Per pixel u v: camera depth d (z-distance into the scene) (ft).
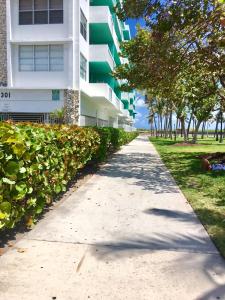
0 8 70.08
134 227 19.48
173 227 19.57
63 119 69.15
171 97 63.00
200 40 42.65
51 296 11.85
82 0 73.36
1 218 14.07
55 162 21.53
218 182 33.86
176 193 29.48
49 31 69.97
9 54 70.13
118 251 15.87
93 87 84.02
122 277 13.32
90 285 12.66
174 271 13.89
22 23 70.33
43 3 69.72
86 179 36.11
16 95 71.20
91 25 85.46
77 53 69.82
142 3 36.76
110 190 30.27
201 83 57.88
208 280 13.16
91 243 16.83
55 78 70.69
